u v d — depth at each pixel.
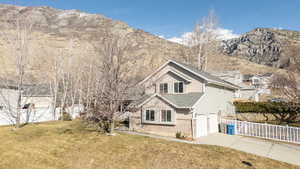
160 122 18.31
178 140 15.58
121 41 14.91
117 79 14.20
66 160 10.21
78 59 29.42
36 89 31.19
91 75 21.72
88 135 15.33
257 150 13.20
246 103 27.31
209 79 19.61
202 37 39.19
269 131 16.83
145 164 10.04
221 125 20.53
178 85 20.44
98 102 14.80
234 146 14.20
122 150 11.87
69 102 31.00
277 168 9.93
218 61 76.75
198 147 12.95
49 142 13.20
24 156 10.45
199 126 17.77
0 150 11.18
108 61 14.05
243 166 10.01
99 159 10.47
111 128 15.63
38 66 32.44
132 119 20.34
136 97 19.28
